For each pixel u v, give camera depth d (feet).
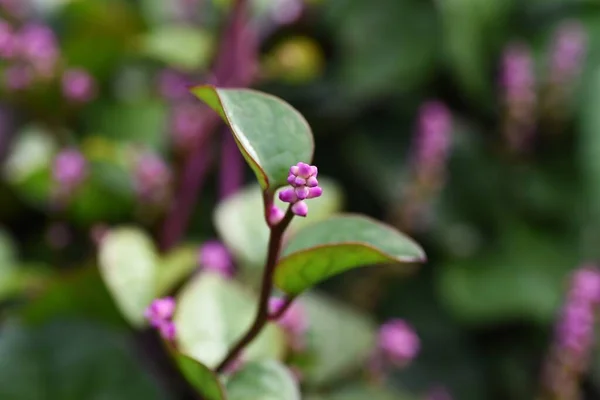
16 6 2.74
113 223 2.44
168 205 2.41
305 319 1.93
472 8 3.24
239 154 2.65
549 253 3.24
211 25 2.89
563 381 2.23
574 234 3.29
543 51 3.27
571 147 3.31
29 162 2.41
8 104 2.69
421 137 2.85
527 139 3.26
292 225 1.86
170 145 2.77
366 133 3.25
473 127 3.35
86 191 2.34
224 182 2.64
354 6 3.22
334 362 1.94
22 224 2.86
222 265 1.95
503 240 3.26
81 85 2.50
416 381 3.08
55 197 2.35
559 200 3.26
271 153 1.40
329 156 3.28
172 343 1.49
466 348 3.21
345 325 1.98
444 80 3.33
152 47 2.58
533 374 3.14
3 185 2.68
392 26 3.21
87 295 1.99
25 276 2.18
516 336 3.24
